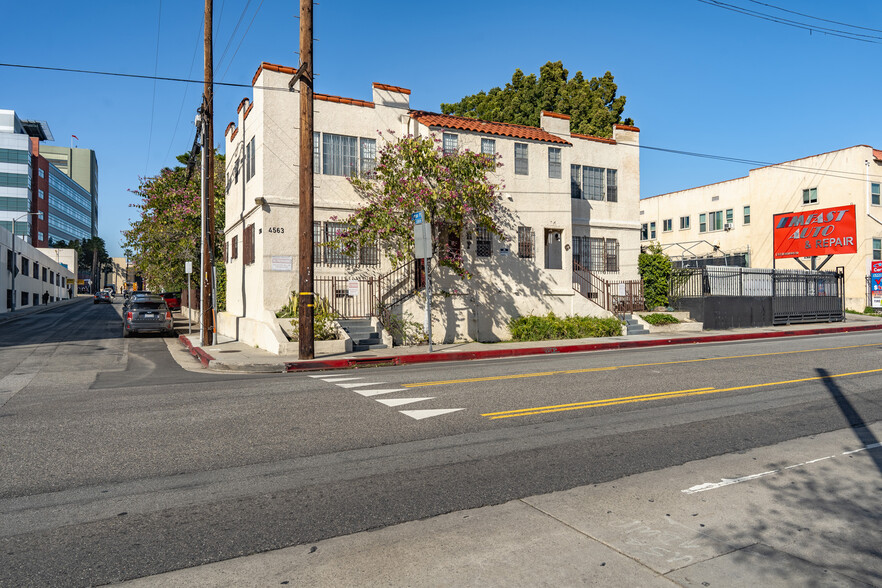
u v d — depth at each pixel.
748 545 3.92
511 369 12.29
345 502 4.71
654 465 5.69
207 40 18.28
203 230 17.95
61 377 12.05
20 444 6.41
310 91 13.91
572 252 22.64
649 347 17.83
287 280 17.61
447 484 5.13
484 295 19.47
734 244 40.16
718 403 8.61
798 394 9.31
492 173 19.81
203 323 17.78
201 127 18.39
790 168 36.12
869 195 32.62
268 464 5.69
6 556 3.78
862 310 32.28
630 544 3.93
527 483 5.16
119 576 3.52
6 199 90.06
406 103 19.73
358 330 16.91
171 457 5.92
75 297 97.12
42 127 113.25
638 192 25.11
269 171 17.52
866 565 3.63
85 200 147.75
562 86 36.72
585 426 7.21
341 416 7.72
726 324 23.83
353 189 18.61
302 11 13.74
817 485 5.12
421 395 9.20
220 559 3.73
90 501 4.75
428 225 15.24
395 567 3.60
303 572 3.54
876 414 7.91
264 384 10.52
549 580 3.43
